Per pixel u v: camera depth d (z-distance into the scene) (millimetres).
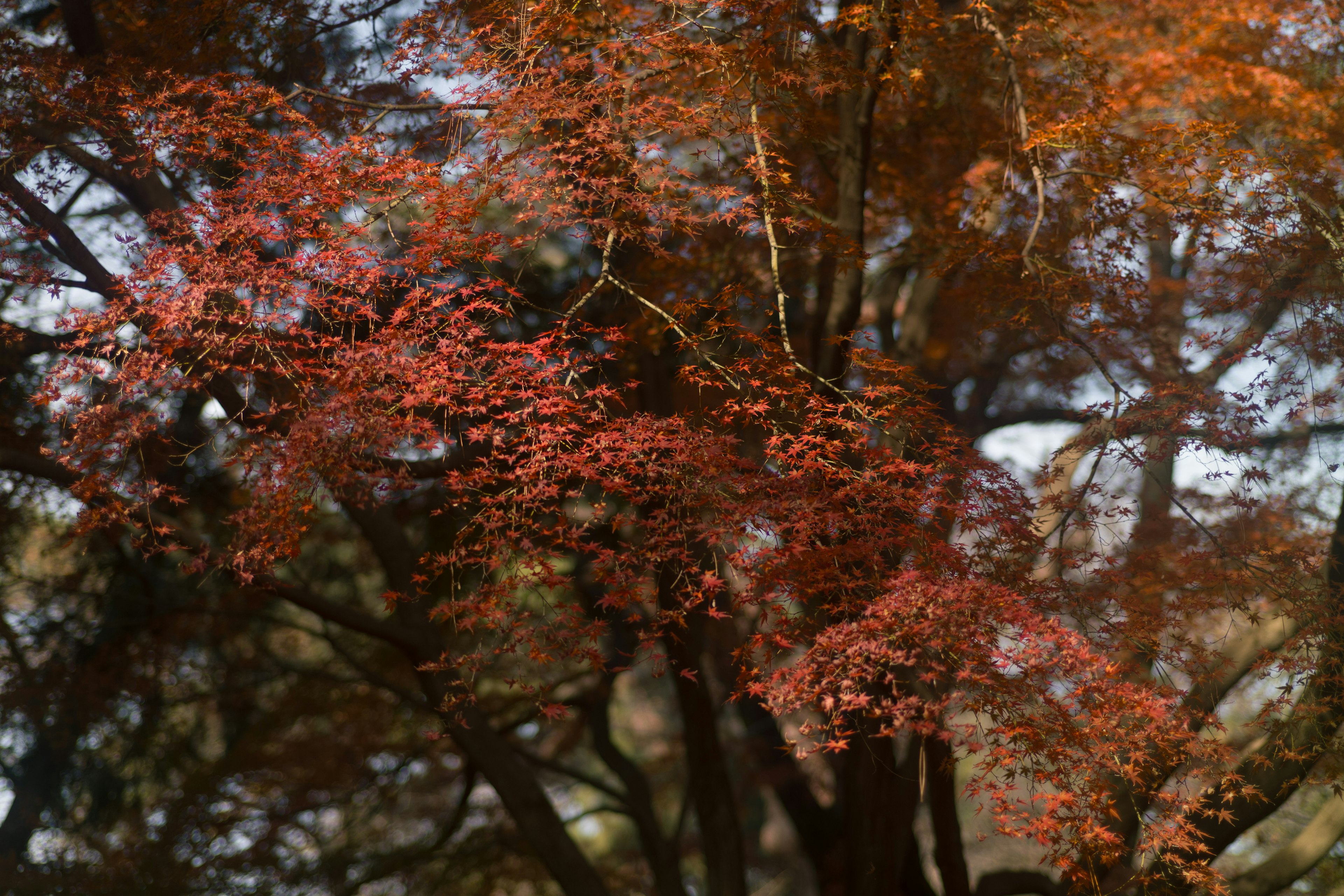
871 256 4211
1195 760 3619
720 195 3914
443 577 8703
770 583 3340
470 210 3627
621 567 3320
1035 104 5711
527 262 3818
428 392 3301
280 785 10281
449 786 11867
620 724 18500
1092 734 3074
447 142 4461
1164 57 6430
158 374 3516
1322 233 4168
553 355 3570
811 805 9164
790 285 7266
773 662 3490
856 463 3773
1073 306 4723
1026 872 6863
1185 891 4629
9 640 9086
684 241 6273
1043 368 8828
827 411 3688
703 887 16359
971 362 9406
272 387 4031
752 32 4262
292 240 3691
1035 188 5551
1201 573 4055
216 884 9180
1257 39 6598
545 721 10109
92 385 3689
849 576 3451
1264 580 3961
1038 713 3100
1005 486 3605
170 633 9727
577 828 19828
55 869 8992
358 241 3789
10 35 5094
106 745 9930
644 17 4738
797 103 4453
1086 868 3246
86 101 4648
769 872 16297
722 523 3318
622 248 4059
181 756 10711
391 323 3480
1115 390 4086
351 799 10711
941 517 3684
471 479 3402
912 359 8062
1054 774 3121
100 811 10219
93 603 9703
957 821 6262
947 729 3293
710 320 3863
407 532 9039
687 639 7172
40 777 9609
